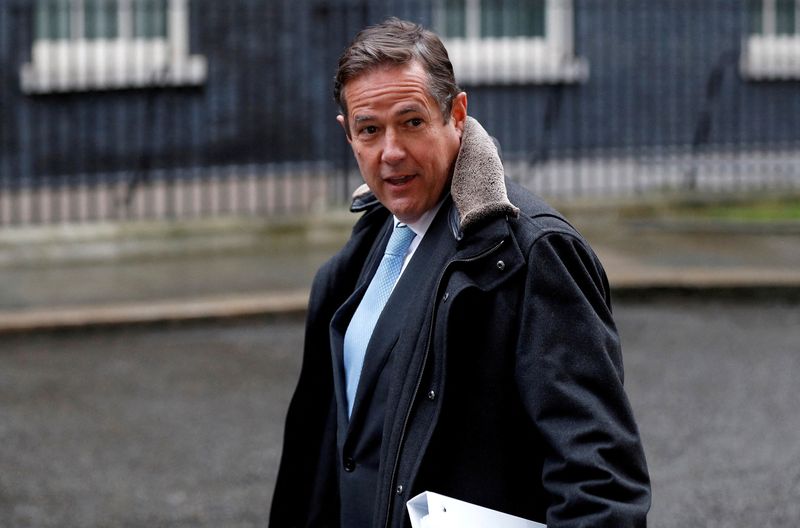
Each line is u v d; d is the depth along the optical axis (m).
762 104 15.62
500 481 2.65
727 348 9.01
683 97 15.35
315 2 14.34
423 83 2.65
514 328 2.61
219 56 14.25
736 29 15.43
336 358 2.99
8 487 6.32
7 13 13.58
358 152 2.72
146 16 14.09
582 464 2.47
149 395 7.93
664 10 15.22
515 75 15.02
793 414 7.48
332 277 3.12
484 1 14.93
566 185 14.52
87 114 13.91
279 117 14.41
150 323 9.60
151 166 14.10
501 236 2.62
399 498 2.64
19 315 9.54
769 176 14.47
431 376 2.63
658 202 13.20
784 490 6.23
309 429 3.19
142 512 6.00
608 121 15.21
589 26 15.11
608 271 10.81
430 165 2.69
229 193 13.53
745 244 12.05
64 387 8.10
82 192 13.73
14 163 13.72
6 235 11.70
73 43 13.89
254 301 9.98
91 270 11.26
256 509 6.04
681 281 10.46
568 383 2.54
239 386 8.12
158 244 11.95
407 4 14.62
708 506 6.01
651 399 7.76
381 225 3.12
